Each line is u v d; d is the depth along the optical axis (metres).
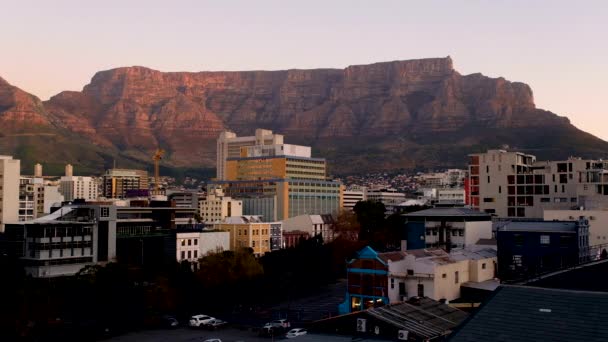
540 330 67.19
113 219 193.88
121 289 158.38
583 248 157.25
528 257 157.12
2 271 148.38
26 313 141.50
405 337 93.69
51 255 174.62
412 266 137.62
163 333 145.25
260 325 153.62
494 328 69.38
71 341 137.62
